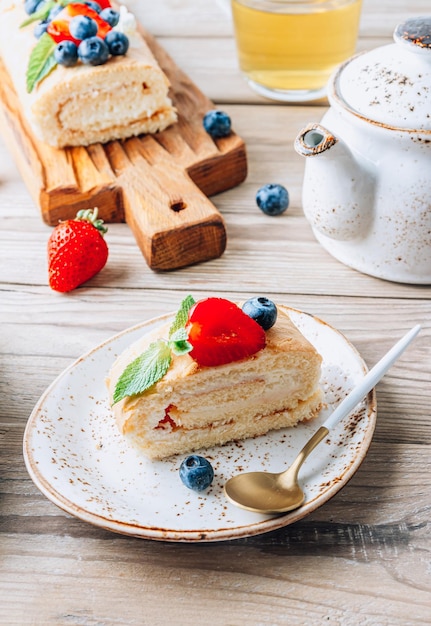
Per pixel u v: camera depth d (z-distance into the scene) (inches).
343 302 30.4
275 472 25.5
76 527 24.8
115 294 31.2
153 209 32.2
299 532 24.5
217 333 25.6
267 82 38.7
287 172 35.5
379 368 26.3
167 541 24.1
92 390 27.1
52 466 25.1
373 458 26.0
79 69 35.2
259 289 31.0
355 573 23.8
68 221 31.2
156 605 23.4
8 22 39.9
